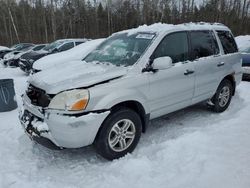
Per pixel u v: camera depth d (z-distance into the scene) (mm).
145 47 4062
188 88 4488
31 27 44938
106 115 3363
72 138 3209
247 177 3031
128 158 3650
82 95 3230
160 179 3129
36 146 4121
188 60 4539
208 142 3924
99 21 48312
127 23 47062
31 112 3578
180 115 5297
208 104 5336
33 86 3695
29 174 3375
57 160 3719
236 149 3695
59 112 3209
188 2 46688
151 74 3893
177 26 4543
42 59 9336
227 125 4609
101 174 3328
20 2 46875
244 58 9227
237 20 47906
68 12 43062
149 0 42906
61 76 3637
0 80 6090
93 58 4539
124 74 3656
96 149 3547
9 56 18062
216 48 5168
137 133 3799
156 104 4043
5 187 3102
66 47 13078
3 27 44438
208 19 44969
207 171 3188
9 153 3928
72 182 3191
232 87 5625
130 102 3748
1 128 4930
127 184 3076
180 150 3736
